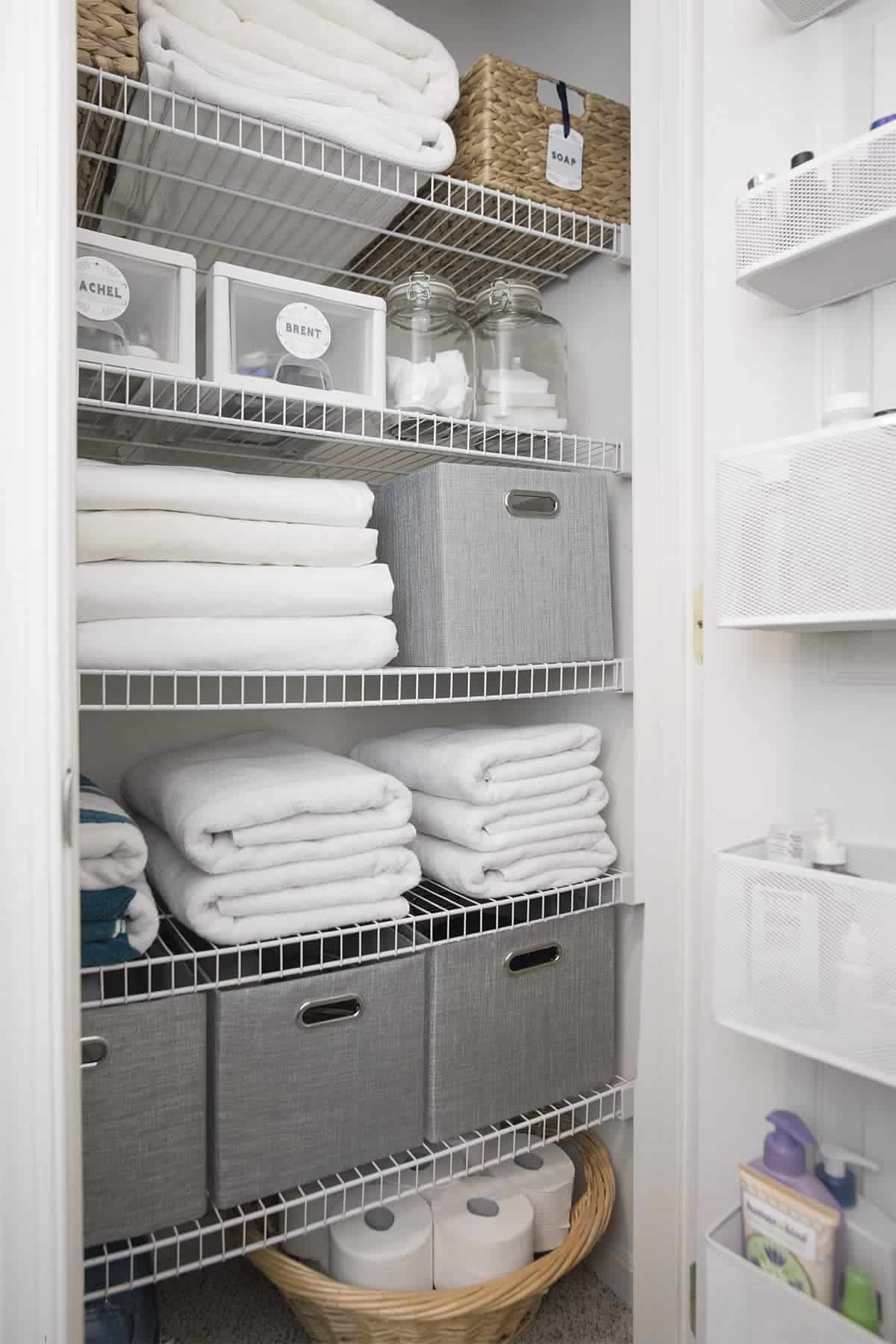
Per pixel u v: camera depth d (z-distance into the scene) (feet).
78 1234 2.24
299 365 3.45
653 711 3.31
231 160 3.32
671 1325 3.27
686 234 3.11
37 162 2.15
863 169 2.22
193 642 3.16
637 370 3.34
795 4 2.53
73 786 2.21
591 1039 3.94
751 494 2.48
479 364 4.06
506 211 3.90
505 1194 3.77
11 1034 2.17
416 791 4.17
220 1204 3.05
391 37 3.64
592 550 4.02
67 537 2.19
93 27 2.89
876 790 2.53
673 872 3.24
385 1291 3.30
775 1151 2.54
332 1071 3.24
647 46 3.23
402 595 3.92
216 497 3.27
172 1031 2.95
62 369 2.17
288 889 3.31
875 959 2.22
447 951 3.50
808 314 2.67
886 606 2.17
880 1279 2.33
